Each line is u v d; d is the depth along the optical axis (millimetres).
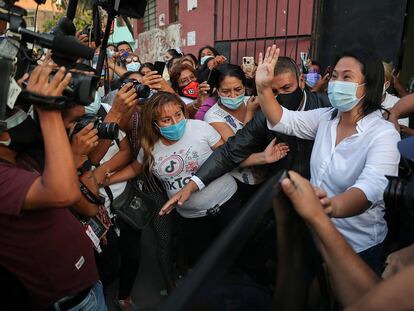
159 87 2439
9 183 1027
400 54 4098
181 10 6949
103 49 1891
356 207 1325
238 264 658
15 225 1098
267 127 2084
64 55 1136
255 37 5105
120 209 2207
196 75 3367
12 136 1095
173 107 2057
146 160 2201
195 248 2408
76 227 1321
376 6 4090
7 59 957
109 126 1597
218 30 5781
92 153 1942
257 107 2480
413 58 4824
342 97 1514
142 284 2771
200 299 571
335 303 890
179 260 2654
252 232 690
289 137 2068
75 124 1541
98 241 1824
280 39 4805
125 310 2475
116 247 2145
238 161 2133
